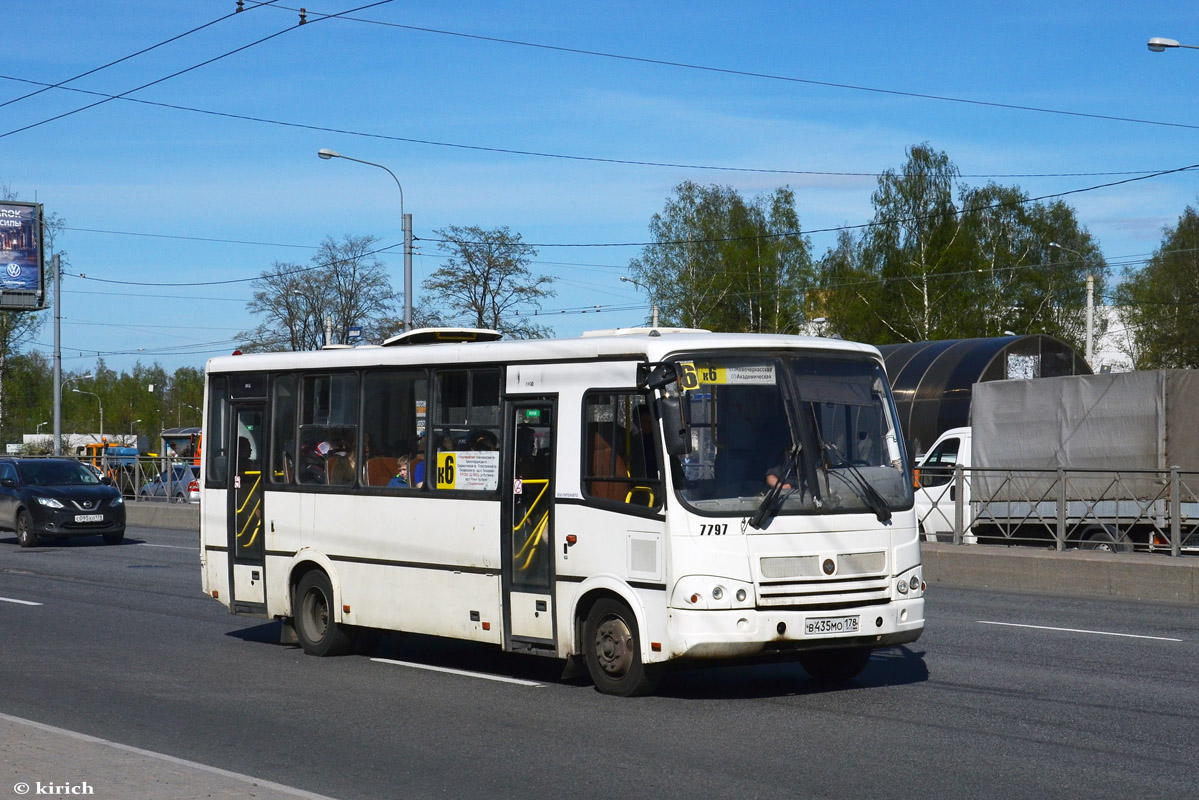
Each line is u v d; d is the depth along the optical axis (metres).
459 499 11.12
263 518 13.16
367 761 8.00
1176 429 19.94
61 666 11.96
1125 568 17.31
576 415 10.16
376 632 12.63
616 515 9.73
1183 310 66.19
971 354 30.17
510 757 8.05
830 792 7.09
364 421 12.21
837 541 9.55
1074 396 21.22
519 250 48.56
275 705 9.95
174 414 126.44
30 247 45.72
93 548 27.02
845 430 9.88
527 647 10.52
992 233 71.38
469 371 11.18
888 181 70.38
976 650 12.30
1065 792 7.05
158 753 8.16
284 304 53.97
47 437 91.38
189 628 14.70
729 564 9.23
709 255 75.00
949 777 7.41
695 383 9.48
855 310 70.12
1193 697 9.89
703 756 8.00
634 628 9.70
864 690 10.23
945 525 21.69
